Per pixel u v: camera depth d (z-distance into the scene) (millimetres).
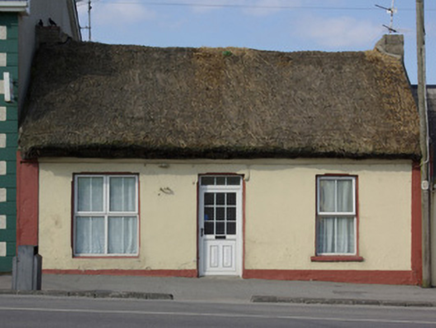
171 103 15625
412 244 15414
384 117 15758
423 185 15188
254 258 15133
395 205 15422
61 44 16938
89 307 10734
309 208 15234
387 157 15188
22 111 15062
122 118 15016
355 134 15211
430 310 12328
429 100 17688
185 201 15008
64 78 15922
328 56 17531
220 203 15305
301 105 15922
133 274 14914
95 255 14984
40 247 14719
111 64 16594
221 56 17250
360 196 15383
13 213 14641
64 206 14781
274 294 13320
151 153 14711
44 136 14367
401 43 17703
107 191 15070
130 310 10586
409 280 15375
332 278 15266
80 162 14844
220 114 15422
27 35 15742
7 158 14625
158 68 16672
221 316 10344
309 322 10023
